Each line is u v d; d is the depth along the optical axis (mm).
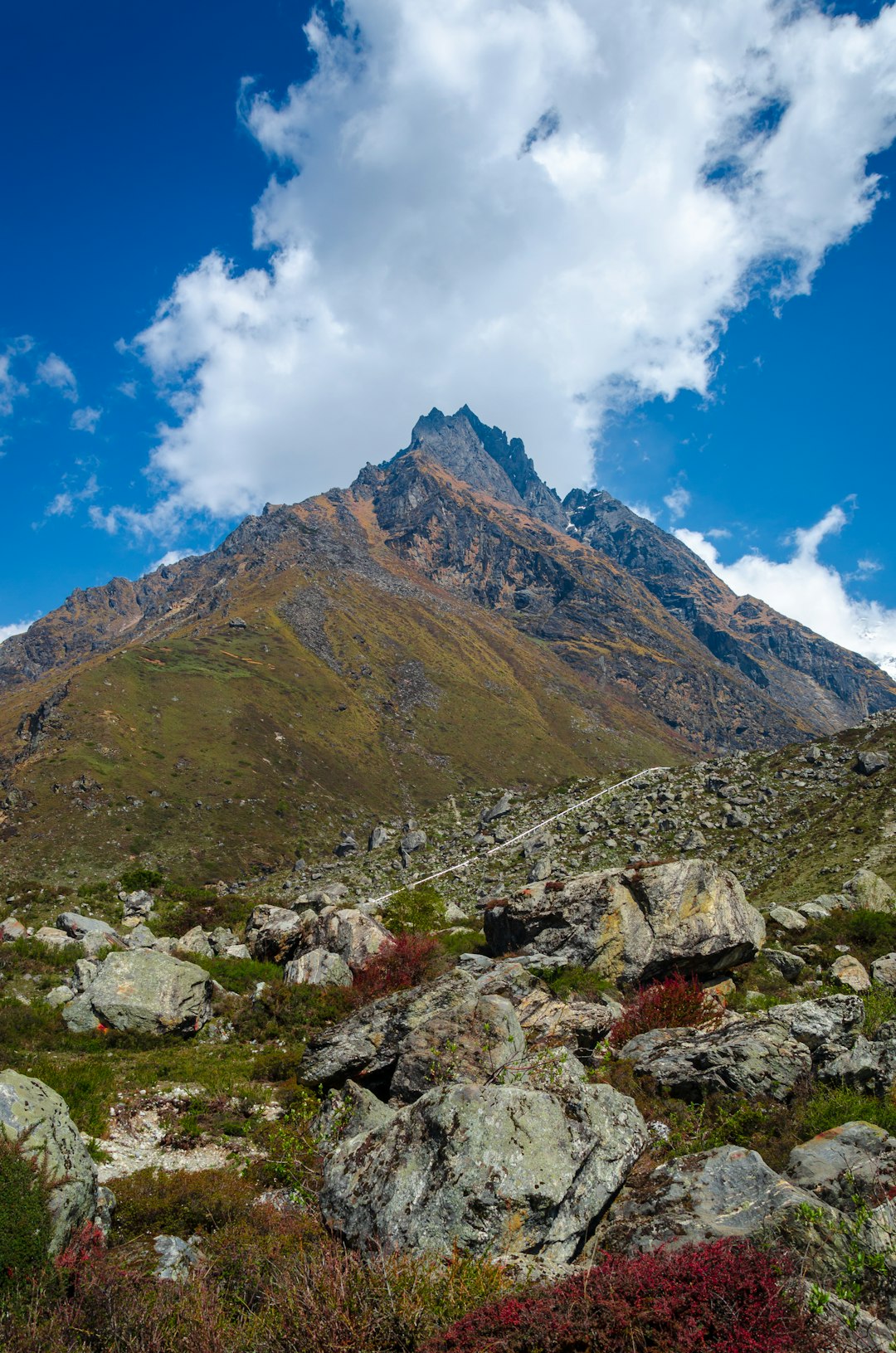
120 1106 14609
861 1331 6531
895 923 28484
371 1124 12219
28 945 25938
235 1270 8469
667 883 25875
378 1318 6727
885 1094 12289
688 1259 6895
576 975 23672
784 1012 15969
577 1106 10398
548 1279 7445
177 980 20969
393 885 57406
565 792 70000
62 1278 7410
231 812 183125
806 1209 7941
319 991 23625
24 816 151875
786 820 50688
